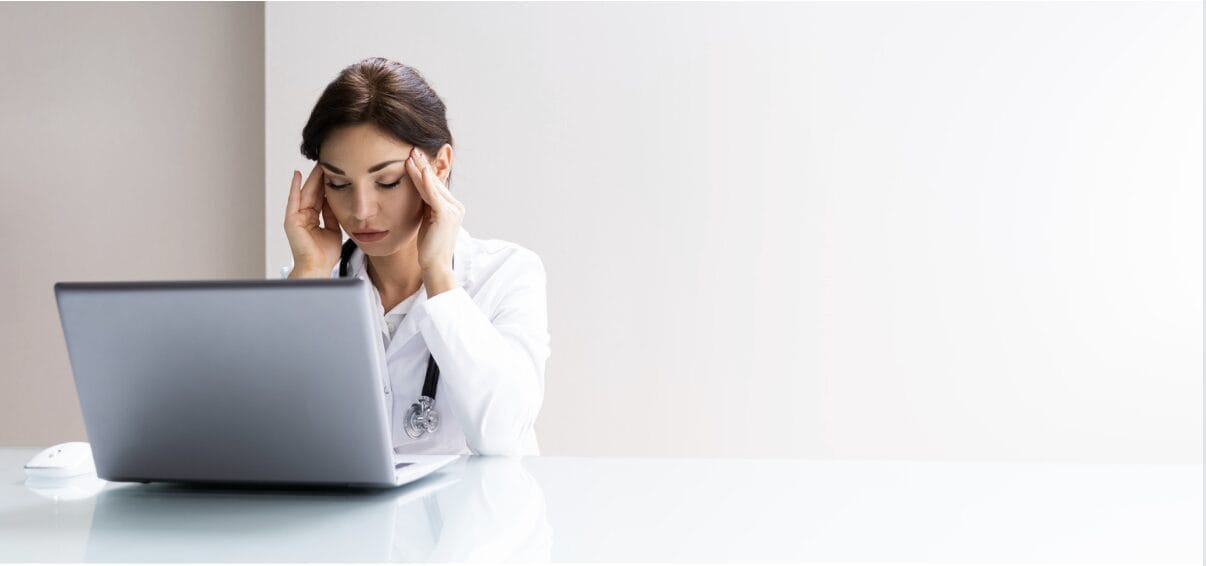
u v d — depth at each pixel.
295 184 1.67
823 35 3.41
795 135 3.42
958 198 3.39
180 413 0.88
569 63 3.44
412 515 0.78
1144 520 0.74
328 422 0.86
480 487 0.93
